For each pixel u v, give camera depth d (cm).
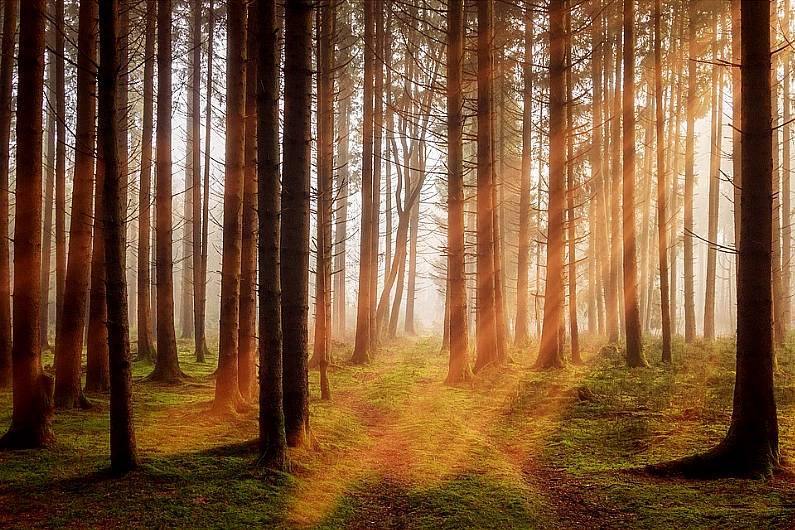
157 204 1681
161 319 1655
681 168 3578
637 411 1225
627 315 1962
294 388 934
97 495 693
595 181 2864
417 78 3281
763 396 790
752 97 790
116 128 751
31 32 934
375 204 2758
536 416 1259
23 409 889
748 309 798
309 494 742
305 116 933
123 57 1956
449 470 879
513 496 750
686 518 640
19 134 907
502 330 2011
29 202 907
